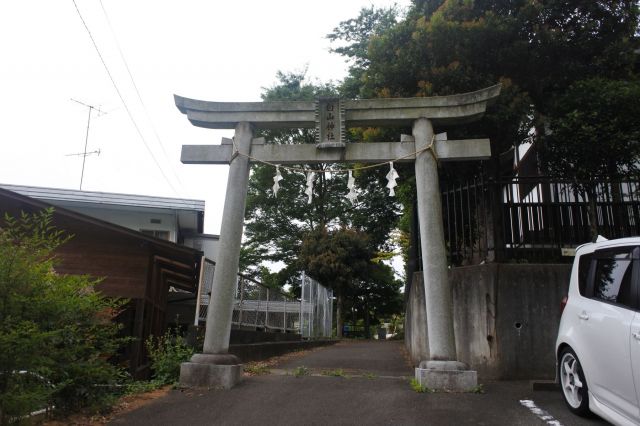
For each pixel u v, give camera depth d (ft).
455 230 31.55
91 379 18.98
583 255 19.26
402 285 122.11
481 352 27.35
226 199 26.14
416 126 26.43
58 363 17.28
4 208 34.99
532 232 29.76
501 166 40.22
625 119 28.43
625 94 28.40
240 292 45.85
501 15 34.01
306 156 26.78
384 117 26.61
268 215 105.91
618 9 32.89
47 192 58.54
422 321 33.78
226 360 23.86
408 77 32.94
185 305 54.80
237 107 27.12
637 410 14.26
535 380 24.71
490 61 32.96
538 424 17.03
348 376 26.43
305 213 105.81
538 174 37.19
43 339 15.35
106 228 35.65
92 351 19.58
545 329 26.71
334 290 100.78
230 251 25.38
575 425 16.81
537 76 33.86
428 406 19.66
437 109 26.45
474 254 30.81
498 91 25.88
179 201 62.59
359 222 106.52
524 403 19.99
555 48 32.76
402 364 36.42
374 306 122.52
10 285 15.55
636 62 36.37
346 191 104.47
